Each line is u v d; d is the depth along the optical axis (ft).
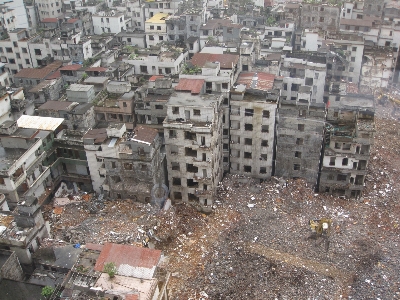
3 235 170.30
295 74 295.69
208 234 209.26
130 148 209.56
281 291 179.01
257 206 227.40
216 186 234.38
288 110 224.53
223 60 249.55
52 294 143.54
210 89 235.20
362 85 339.98
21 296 151.53
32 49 338.75
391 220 218.79
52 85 280.51
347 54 342.64
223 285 181.47
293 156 238.68
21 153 204.95
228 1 462.19
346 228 213.25
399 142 295.07
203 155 212.43
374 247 200.64
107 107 241.14
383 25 376.27
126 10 431.84
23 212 172.04
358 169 228.63
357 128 220.64
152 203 215.10
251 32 330.95
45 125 224.53
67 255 173.06
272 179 245.65
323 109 222.07
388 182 248.73
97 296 135.74
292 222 216.33
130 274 144.46
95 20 400.67
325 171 233.96
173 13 407.03
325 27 406.21
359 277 185.37
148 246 194.70
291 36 365.81
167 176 234.58
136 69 309.63
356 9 417.90
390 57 348.38
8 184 193.06
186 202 230.07
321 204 231.09
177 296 175.52
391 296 175.52
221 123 230.48
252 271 188.14
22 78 299.79
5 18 376.89
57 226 202.90
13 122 211.82
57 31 355.15
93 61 317.01
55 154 228.43
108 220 204.74
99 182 225.97
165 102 234.58
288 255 196.85
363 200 234.38
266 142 236.22
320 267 190.70
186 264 190.90
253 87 240.32
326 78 307.58
